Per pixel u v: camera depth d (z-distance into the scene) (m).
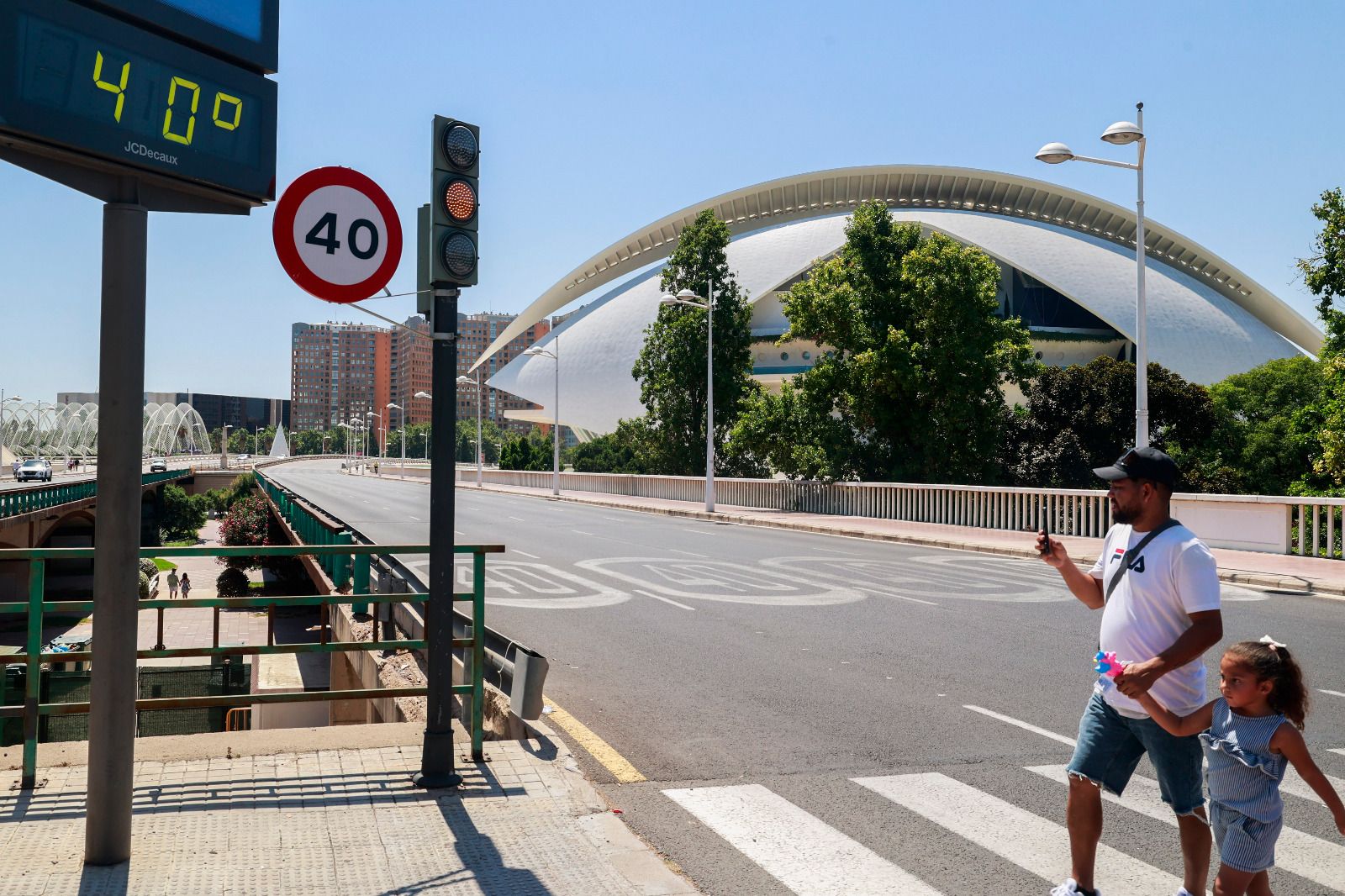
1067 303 69.56
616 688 8.63
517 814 5.12
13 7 3.63
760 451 38.69
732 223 91.31
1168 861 4.88
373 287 5.52
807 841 5.09
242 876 4.24
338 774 5.71
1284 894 4.50
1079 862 4.08
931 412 35.22
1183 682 3.82
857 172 86.69
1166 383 36.91
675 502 45.53
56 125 3.78
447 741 5.57
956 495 27.94
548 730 7.16
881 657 9.93
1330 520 18.22
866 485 32.72
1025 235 71.25
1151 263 75.88
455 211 5.52
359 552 5.80
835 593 14.70
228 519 54.41
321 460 198.88
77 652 5.45
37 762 5.86
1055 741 6.98
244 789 5.41
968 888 4.51
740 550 22.05
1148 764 6.61
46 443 144.12
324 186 5.37
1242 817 3.55
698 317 49.41
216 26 4.38
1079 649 10.36
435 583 5.57
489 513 38.41
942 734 7.15
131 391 4.23
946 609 13.14
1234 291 80.00
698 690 8.54
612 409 76.31
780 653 10.16
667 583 15.86
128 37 4.02
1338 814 3.45
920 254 34.38
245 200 4.61
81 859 4.37
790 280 70.88
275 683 24.12
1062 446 35.84
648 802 5.68
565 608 13.23
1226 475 35.72
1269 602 14.20
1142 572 3.86
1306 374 45.59
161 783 5.48
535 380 79.62
